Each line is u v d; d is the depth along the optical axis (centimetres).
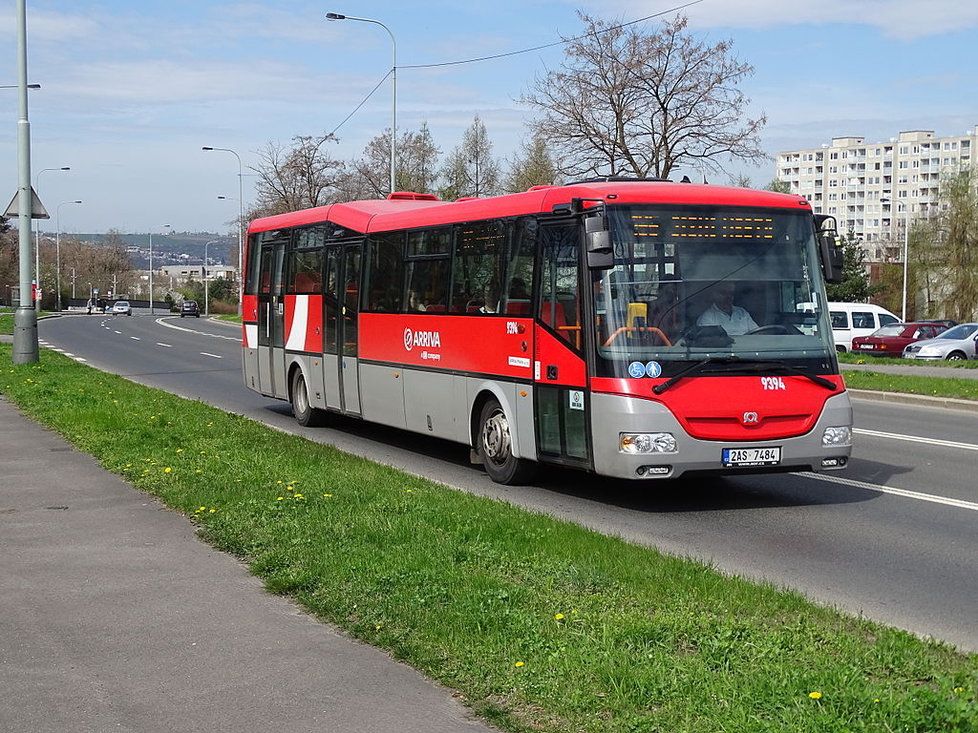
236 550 813
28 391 1962
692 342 1023
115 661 573
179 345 4375
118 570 763
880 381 2492
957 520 1004
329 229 1633
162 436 1388
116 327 6538
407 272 1400
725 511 1053
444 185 5359
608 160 4362
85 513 956
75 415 1584
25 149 2536
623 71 4225
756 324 1048
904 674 520
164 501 1003
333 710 502
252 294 1966
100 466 1203
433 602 653
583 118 4281
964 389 2292
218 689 531
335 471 1131
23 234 2555
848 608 699
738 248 1063
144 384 2484
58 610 667
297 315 1753
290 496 984
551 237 1106
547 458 1116
